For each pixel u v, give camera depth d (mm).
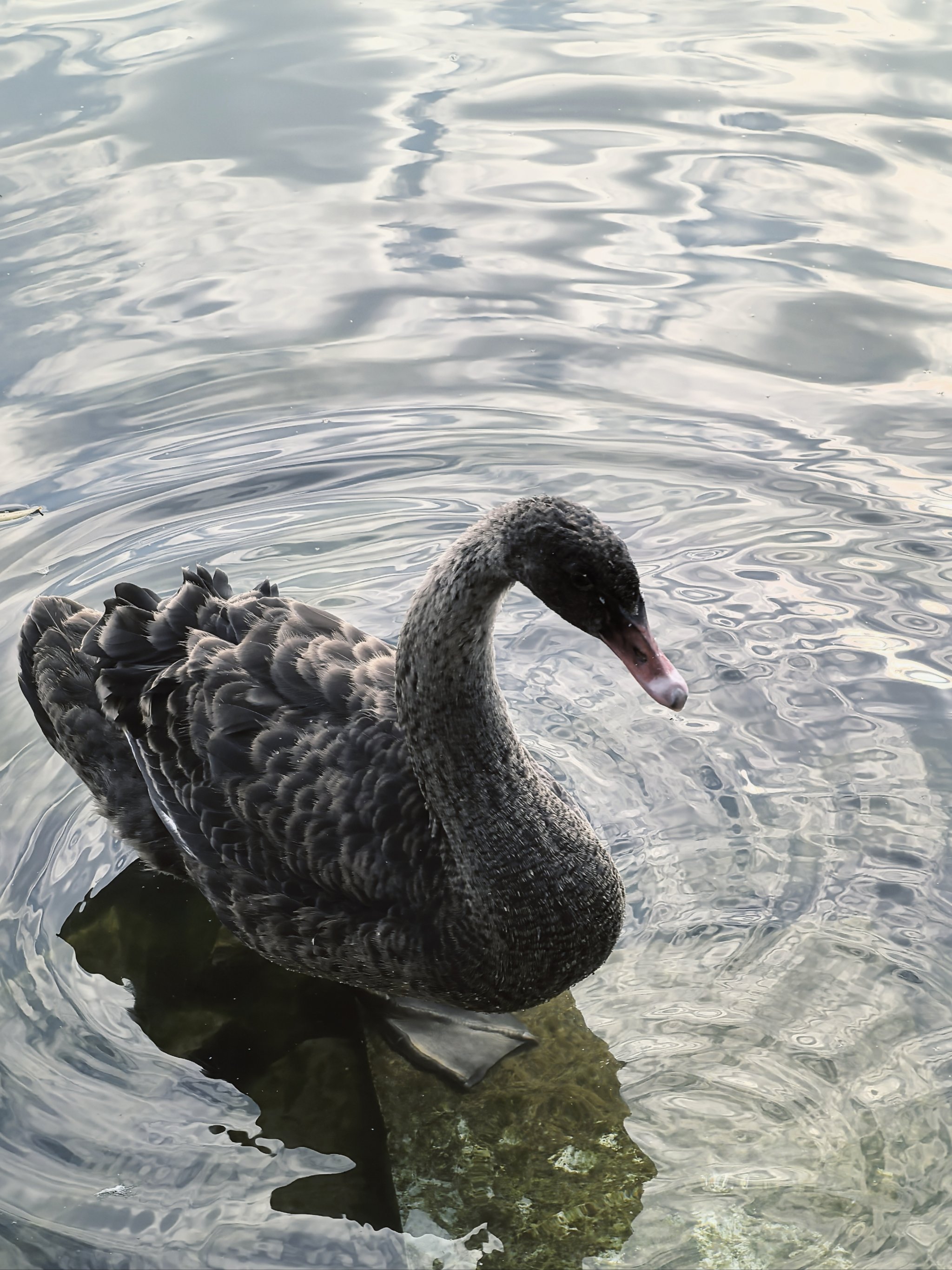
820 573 1854
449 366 2188
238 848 1503
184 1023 1490
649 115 2814
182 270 2381
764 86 2910
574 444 2051
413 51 3168
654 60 3084
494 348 2221
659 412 2084
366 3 3443
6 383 2154
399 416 2098
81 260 2410
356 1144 1390
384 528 1965
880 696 1706
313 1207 1341
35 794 1681
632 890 1550
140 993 1515
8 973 1514
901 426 2037
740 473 1995
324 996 1529
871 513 1925
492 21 3330
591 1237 1319
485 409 2115
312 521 1982
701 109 2832
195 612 1593
